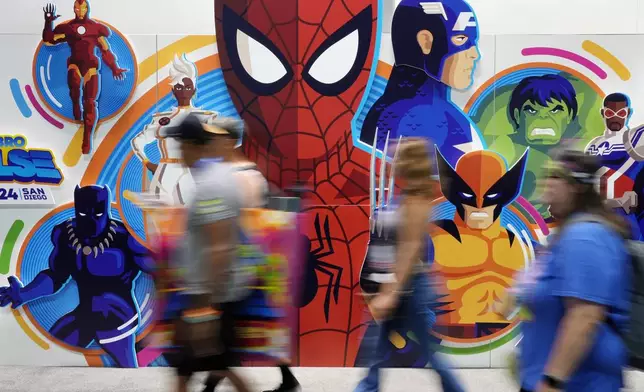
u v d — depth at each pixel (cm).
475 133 446
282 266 349
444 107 445
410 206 283
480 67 443
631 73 440
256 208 304
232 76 446
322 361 448
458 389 303
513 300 262
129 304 454
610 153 444
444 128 445
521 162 446
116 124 451
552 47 442
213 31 447
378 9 438
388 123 445
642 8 445
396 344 303
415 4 439
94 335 455
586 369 200
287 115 444
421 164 281
